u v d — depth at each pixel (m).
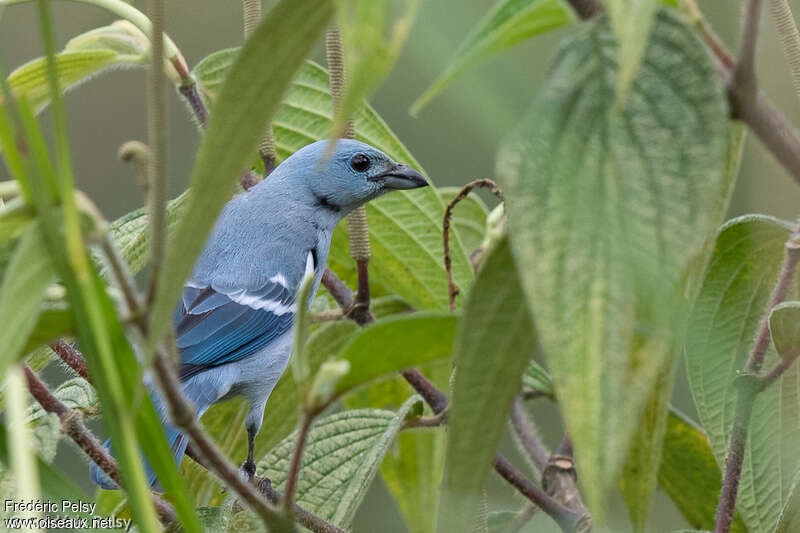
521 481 6.04
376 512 10.30
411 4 2.29
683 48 2.71
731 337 5.26
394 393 7.71
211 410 9.24
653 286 2.49
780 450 5.18
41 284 2.72
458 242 7.32
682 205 2.56
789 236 5.13
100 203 13.96
